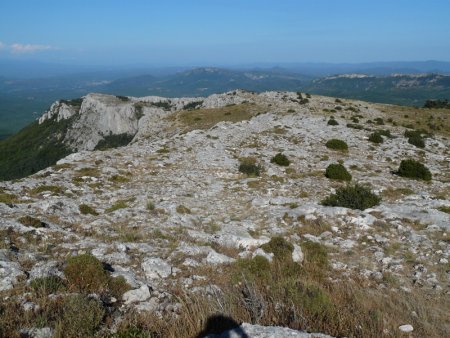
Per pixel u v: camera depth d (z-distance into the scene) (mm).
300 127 50969
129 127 191750
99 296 8805
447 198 24359
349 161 35562
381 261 13539
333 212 18297
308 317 8805
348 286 11258
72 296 8266
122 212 17906
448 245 14516
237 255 13203
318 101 103438
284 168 32031
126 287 9469
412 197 24391
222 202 22688
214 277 10977
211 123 78125
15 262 10125
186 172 29656
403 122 82812
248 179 28062
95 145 189250
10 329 7027
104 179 26172
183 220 17391
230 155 36094
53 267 10000
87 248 12289
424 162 38781
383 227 16734
